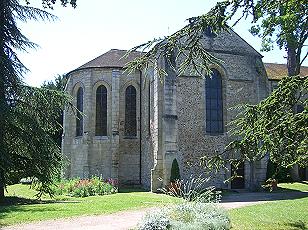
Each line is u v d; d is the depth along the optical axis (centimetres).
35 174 1786
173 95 2400
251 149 889
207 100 2534
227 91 2575
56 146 1844
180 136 2422
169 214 1062
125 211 1468
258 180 2470
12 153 1777
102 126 2912
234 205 1711
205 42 2583
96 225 1177
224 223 1057
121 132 2905
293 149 836
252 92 2633
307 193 2241
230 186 2488
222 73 2592
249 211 1410
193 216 1045
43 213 1377
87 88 2928
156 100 2447
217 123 2541
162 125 2389
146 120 2770
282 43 2288
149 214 1044
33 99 1856
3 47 1778
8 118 1644
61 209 1482
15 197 1973
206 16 865
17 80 1791
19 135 1739
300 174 2962
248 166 2530
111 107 2891
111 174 2800
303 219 1236
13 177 1788
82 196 2188
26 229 1109
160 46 964
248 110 930
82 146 2895
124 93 2950
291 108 898
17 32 1803
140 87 2947
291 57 2675
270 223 1177
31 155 1764
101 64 2975
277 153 857
